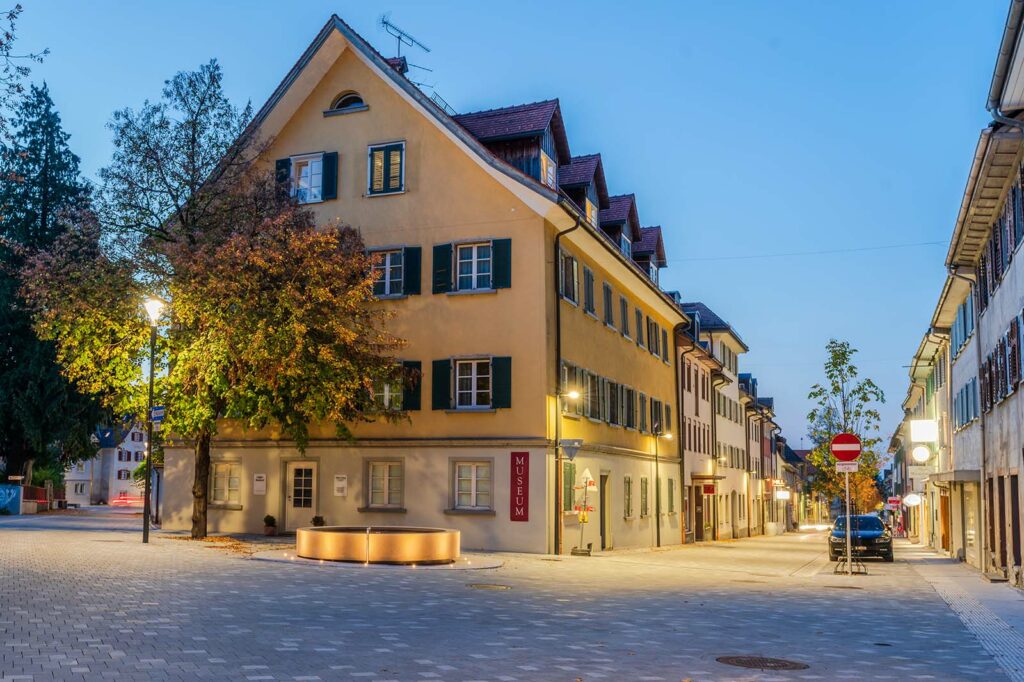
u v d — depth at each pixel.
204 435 24.91
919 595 17.88
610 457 32.09
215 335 22.17
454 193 27.52
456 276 27.30
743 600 16.12
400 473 27.20
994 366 23.06
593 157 32.69
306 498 28.25
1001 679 9.13
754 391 72.88
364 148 28.77
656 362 40.12
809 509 121.19
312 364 23.00
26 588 13.05
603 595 15.83
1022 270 18.72
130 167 24.83
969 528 28.77
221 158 25.28
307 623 11.15
